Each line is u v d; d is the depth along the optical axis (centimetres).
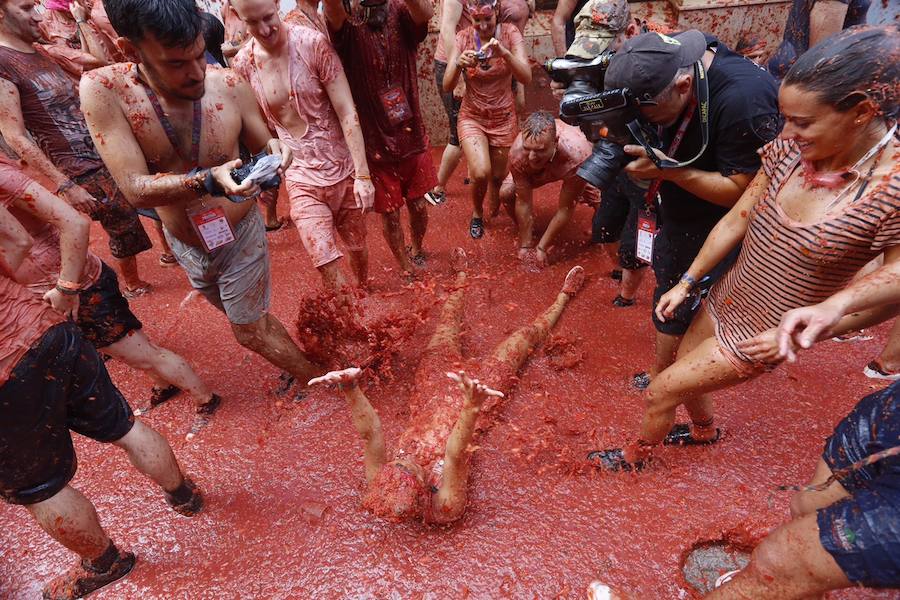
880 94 151
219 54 420
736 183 223
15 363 198
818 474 200
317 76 325
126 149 237
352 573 247
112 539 270
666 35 224
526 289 419
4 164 211
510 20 442
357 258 402
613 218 379
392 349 357
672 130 233
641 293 406
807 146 168
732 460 282
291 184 353
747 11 573
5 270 205
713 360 220
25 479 216
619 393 326
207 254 277
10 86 337
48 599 249
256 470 299
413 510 234
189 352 386
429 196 540
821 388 316
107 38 474
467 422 223
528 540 253
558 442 299
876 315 198
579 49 291
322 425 321
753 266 203
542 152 366
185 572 254
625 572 239
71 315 268
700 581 239
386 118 364
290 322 406
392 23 340
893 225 163
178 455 310
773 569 164
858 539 146
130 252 422
